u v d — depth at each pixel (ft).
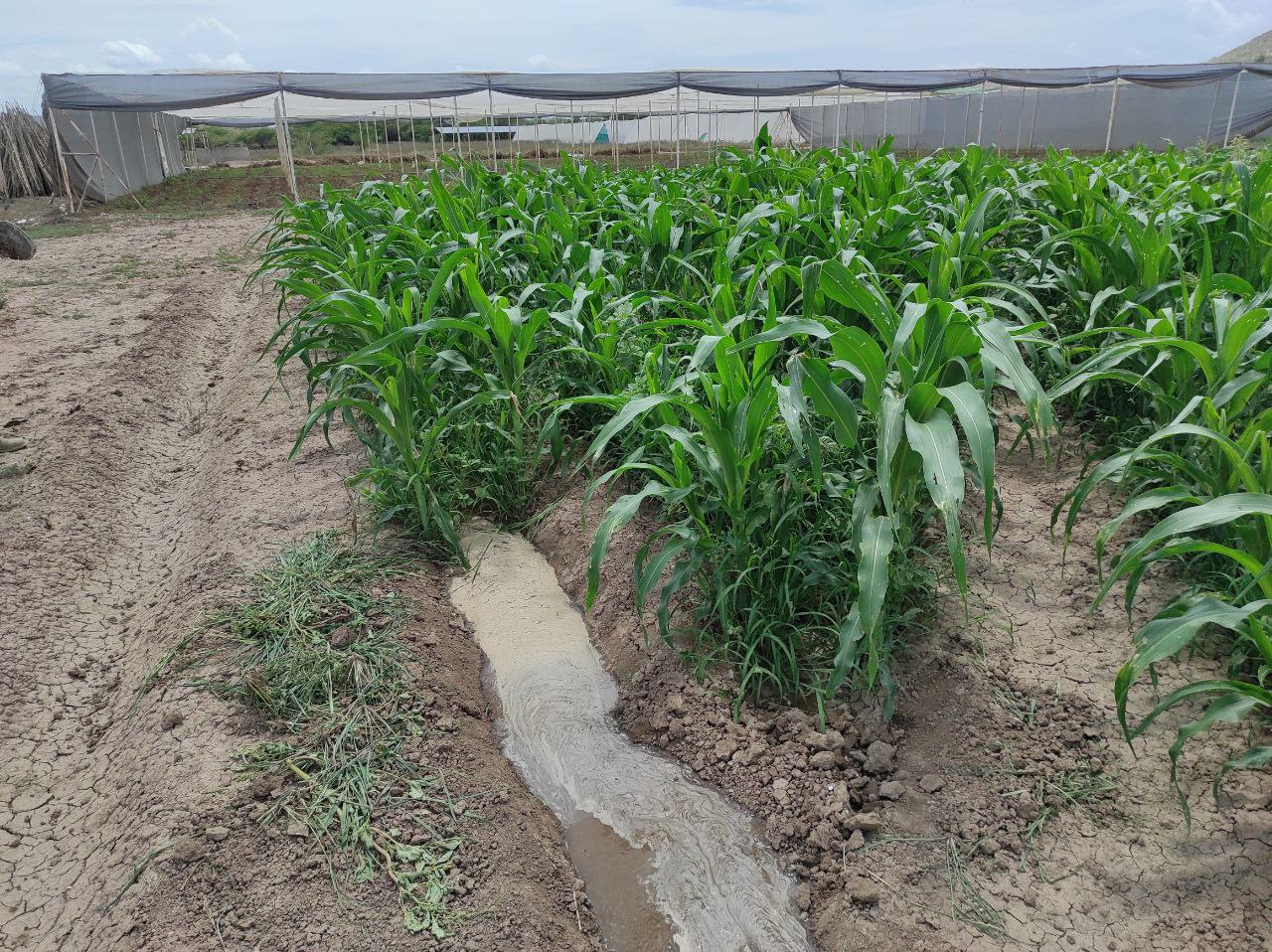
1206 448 8.59
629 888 6.79
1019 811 6.74
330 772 7.21
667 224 14.42
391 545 10.83
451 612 10.12
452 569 11.03
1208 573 8.47
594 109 72.95
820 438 9.11
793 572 8.38
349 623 9.04
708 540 8.03
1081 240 12.27
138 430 15.15
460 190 19.74
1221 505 5.76
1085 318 12.55
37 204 50.72
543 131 82.89
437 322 10.05
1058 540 9.77
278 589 9.56
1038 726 7.45
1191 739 7.10
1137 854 6.28
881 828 6.81
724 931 6.38
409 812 6.93
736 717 7.96
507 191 18.62
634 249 16.56
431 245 13.73
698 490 8.64
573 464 12.35
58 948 5.98
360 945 5.81
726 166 21.01
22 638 9.36
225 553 10.58
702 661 8.23
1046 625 8.55
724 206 17.25
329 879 6.28
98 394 15.80
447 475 11.41
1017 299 13.44
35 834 7.03
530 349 12.09
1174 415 9.44
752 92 56.75
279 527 11.23
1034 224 14.76
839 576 8.06
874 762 7.30
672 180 20.20
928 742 7.47
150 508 12.95
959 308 6.76
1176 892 5.97
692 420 9.84
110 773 7.63
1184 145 62.49
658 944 6.34
